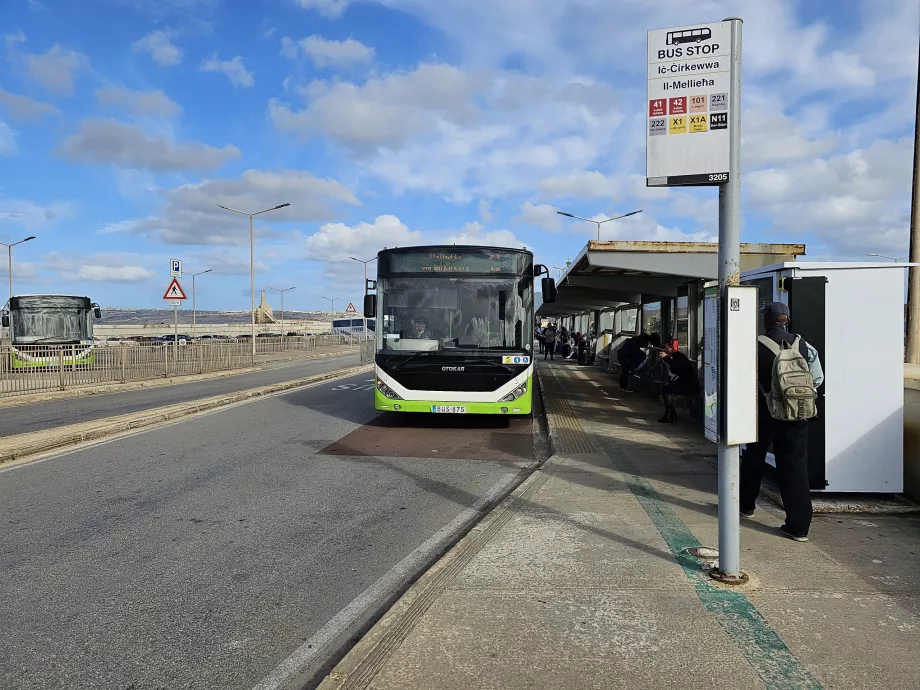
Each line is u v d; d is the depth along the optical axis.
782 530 5.33
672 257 11.20
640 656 3.38
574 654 3.40
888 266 6.11
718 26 4.13
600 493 6.71
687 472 7.69
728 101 4.13
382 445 10.21
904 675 3.18
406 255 11.62
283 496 7.09
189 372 24.44
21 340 25.56
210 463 8.75
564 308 29.31
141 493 7.17
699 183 4.18
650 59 4.23
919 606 3.95
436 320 11.46
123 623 4.04
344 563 5.09
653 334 15.94
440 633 3.64
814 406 4.97
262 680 3.41
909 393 6.39
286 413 13.83
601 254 11.19
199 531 5.86
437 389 11.30
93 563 5.05
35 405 15.56
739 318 4.20
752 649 3.43
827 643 3.49
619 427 11.16
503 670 3.25
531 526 5.59
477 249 11.59
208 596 4.45
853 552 4.88
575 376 22.72
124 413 13.90
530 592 4.19
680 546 5.05
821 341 6.12
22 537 5.66
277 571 4.91
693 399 11.79
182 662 3.58
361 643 3.53
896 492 6.14
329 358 43.41
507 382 11.27
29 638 3.83
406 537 5.73
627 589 4.22
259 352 39.66
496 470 8.48
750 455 5.66
